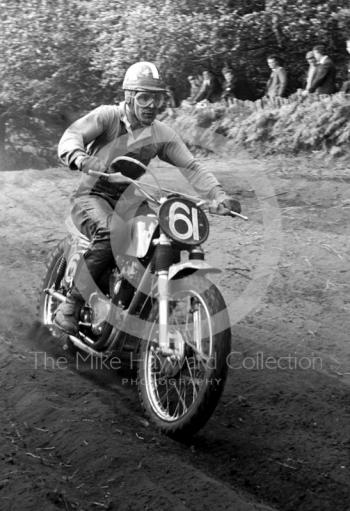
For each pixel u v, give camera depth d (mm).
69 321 4848
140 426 4223
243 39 15273
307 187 9305
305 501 3572
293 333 5527
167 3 15961
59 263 5602
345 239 7488
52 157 18234
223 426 4246
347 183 9430
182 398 4422
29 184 10117
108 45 16750
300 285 6418
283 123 11609
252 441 4090
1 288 6590
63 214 8750
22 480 3428
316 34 14242
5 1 17828
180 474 3633
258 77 15930
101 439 3928
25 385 4637
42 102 17625
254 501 3543
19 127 18312
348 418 4297
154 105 4527
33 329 5680
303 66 15266
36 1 17719
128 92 4527
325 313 5883
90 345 4770
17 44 17734
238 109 12516
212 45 15352
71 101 17859
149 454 3814
